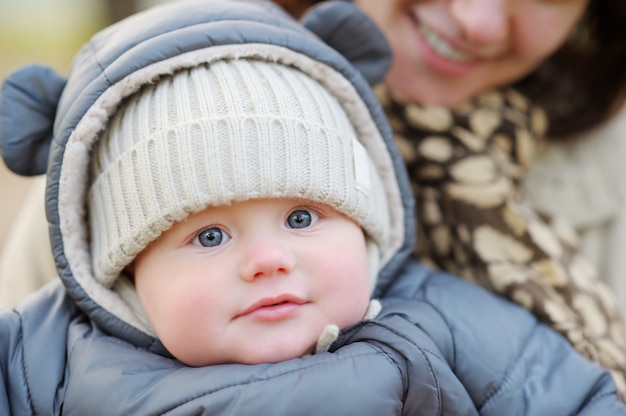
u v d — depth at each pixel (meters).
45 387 0.97
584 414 0.99
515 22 1.34
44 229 1.39
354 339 0.94
